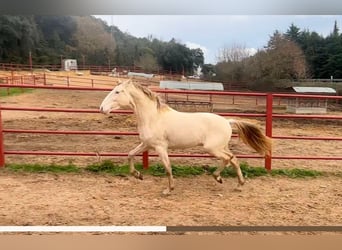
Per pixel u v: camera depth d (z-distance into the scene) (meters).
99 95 12.77
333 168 4.61
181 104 10.30
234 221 2.83
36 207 2.99
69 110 3.98
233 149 5.82
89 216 2.84
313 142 6.92
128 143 6.02
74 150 5.32
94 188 3.49
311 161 5.01
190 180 3.84
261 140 3.64
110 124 8.12
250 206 3.16
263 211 3.06
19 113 9.34
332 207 3.20
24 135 6.54
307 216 2.98
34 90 12.98
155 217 2.86
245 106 11.62
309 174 4.19
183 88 8.85
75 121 8.32
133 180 3.77
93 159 4.57
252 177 4.02
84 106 9.98
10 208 2.95
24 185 3.51
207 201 3.25
